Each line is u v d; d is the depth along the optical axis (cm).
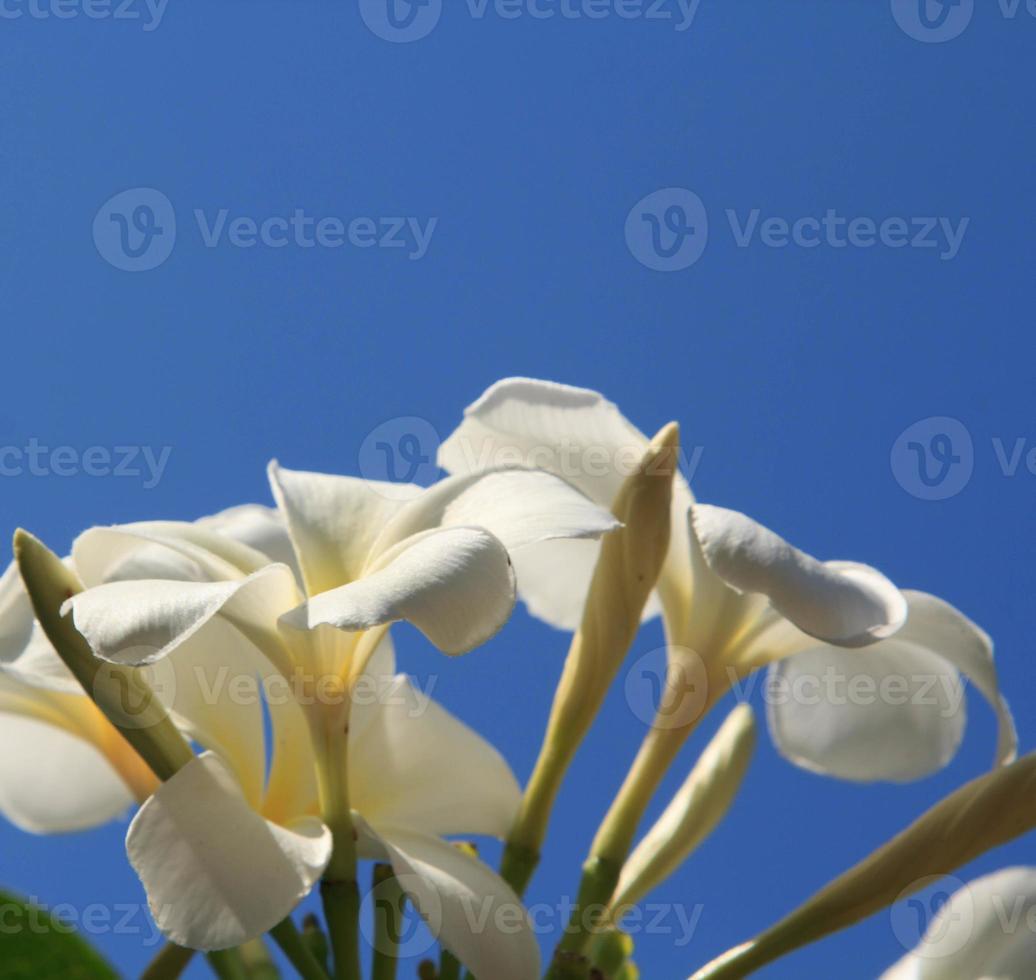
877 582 56
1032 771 56
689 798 59
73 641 54
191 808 53
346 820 55
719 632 59
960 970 54
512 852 57
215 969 56
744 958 56
